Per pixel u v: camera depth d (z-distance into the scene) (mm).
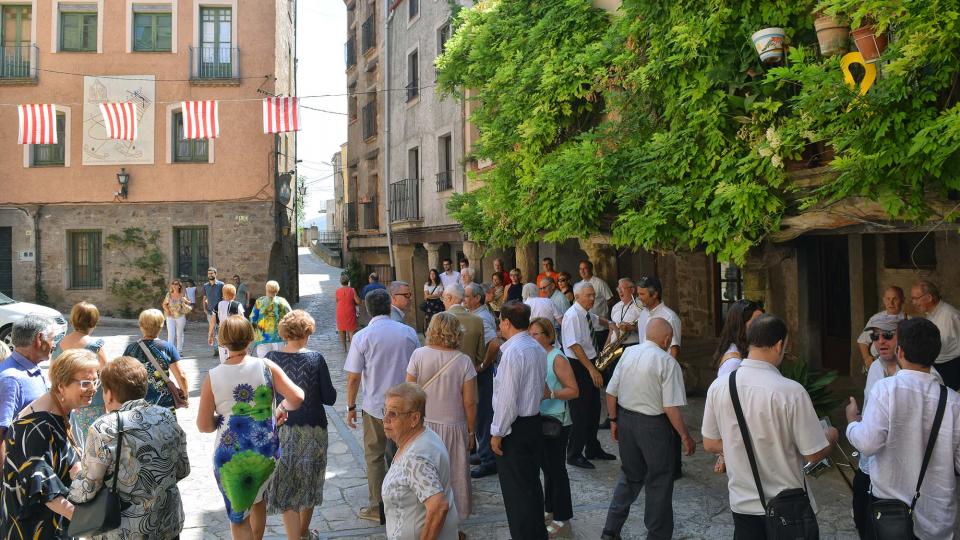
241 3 21672
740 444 3465
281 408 4762
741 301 4816
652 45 7656
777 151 5945
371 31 24672
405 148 20906
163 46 21562
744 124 6715
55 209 21234
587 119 10273
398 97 21578
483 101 13109
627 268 15641
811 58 6184
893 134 4945
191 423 8891
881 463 3438
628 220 7387
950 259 9133
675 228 7047
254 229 21734
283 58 24094
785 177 6094
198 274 21750
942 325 6137
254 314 9891
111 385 3385
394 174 22078
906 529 3281
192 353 15180
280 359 4969
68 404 3564
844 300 11234
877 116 4953
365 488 6488
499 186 11383
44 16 21125
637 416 4727
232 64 21609
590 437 7133
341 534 5383
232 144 21656
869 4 4781
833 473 6383
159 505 3303
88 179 21297
